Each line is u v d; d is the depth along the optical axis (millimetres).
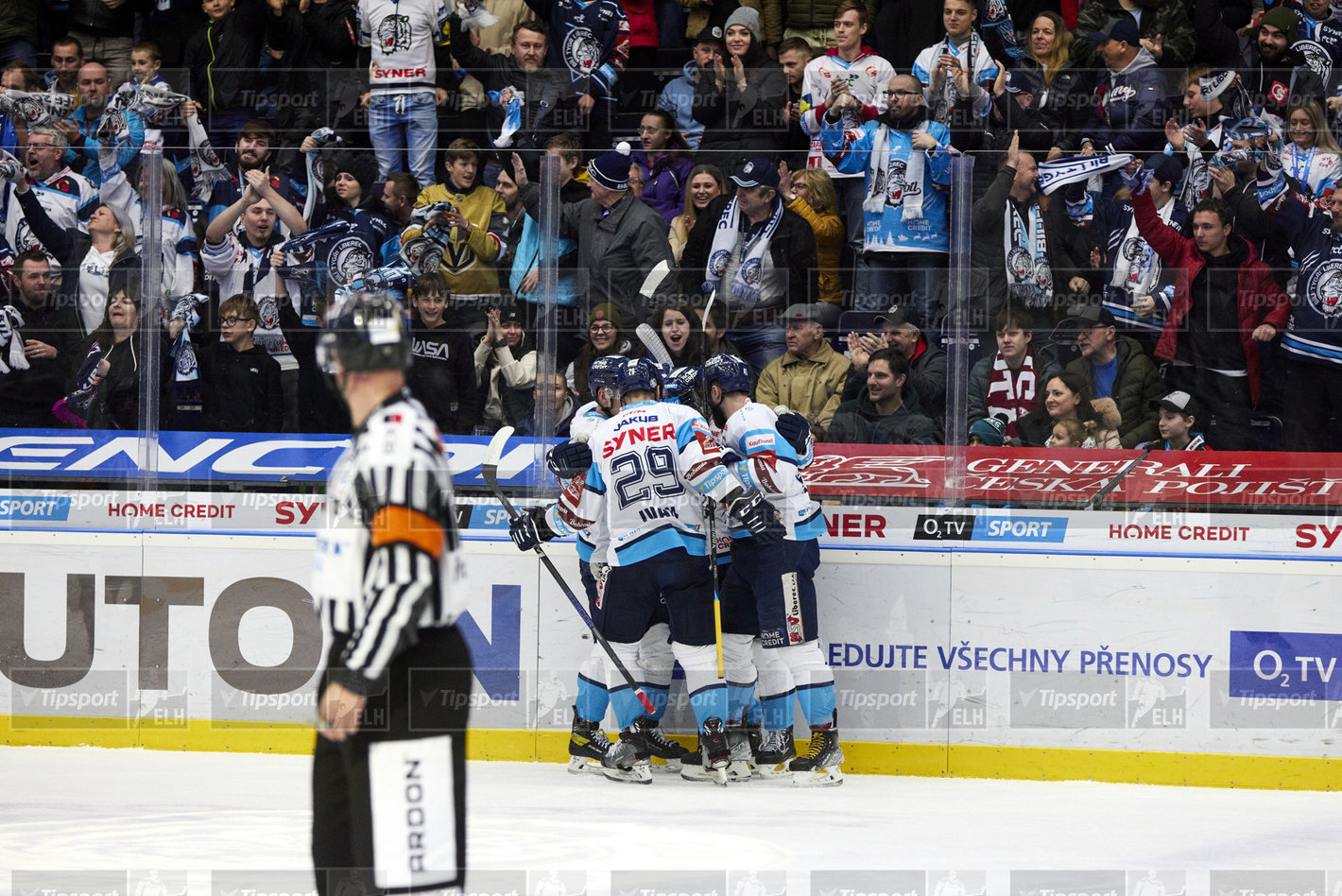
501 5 17453
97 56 17688
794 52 16062
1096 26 15750
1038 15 15594
